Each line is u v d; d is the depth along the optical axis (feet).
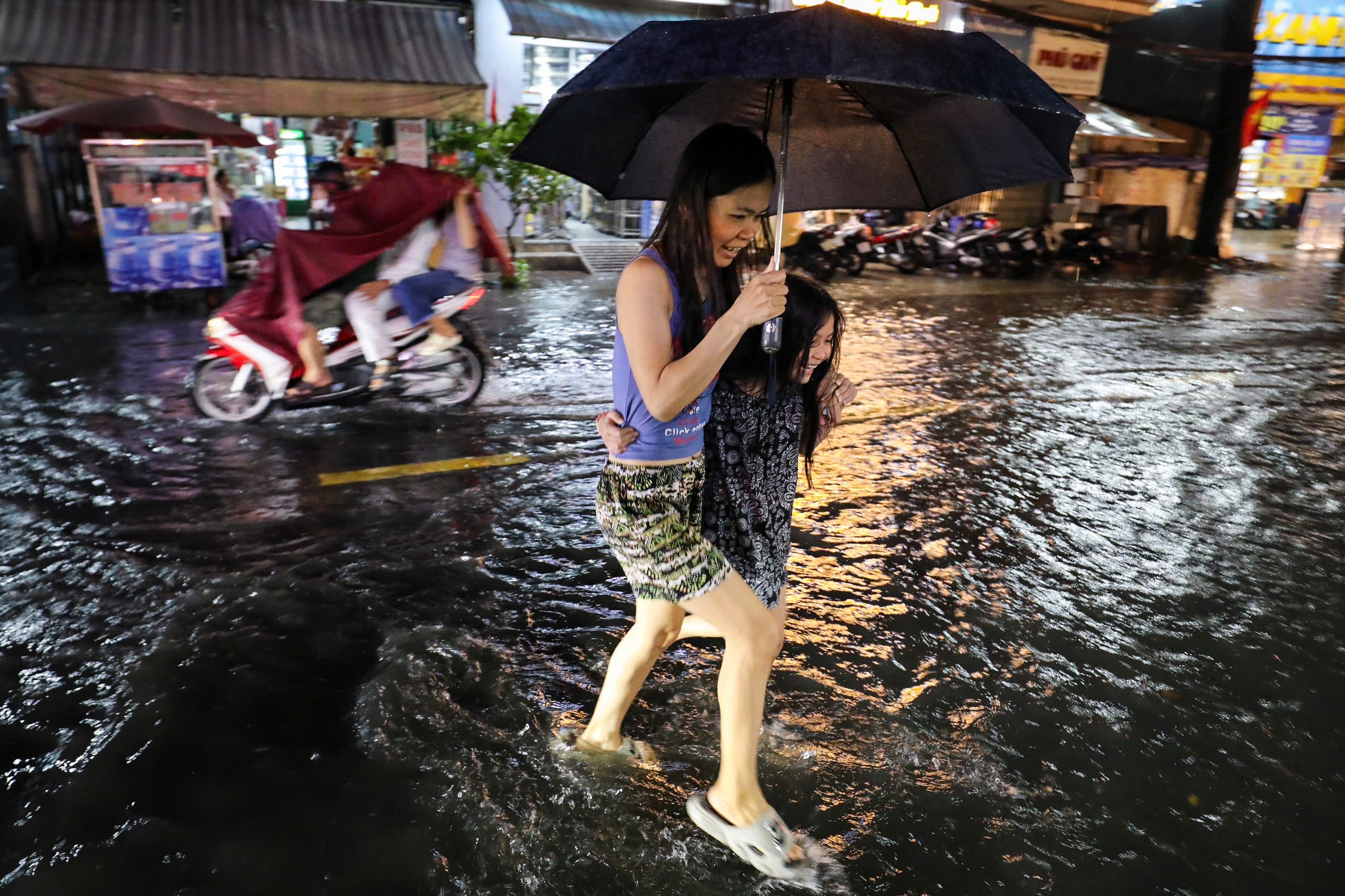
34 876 7.06
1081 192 58.49
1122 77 58.65
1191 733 9.34
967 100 7.15
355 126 51.34
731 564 7.40
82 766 8.39
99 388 21.95
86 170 47.37
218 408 19.52
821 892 7.06
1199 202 61.41
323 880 7.07
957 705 9.70
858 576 12.72
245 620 11.10
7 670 9.93
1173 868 7.48
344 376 20.49
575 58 45.85
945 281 46.73
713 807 7.44
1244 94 57.36
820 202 8.60
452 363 20.39
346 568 12.57
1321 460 18.40
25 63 35.53
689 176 6.35
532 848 7.43
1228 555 13.71
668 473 6.97
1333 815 8.18
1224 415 21.57
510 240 39.60
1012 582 12.66
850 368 25.72
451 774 8.33
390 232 18.98
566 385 22.97
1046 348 29.43
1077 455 18.25
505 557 13.05
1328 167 77.25
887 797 8.21
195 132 33.96
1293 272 54.19
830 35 5.71
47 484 15.60
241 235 40.91
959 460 17.75
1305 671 10.61
